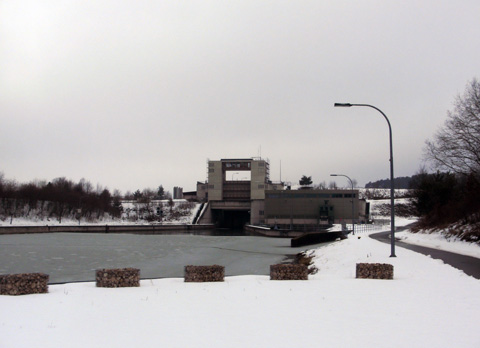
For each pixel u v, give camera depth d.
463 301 14.59
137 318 12.32
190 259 51.53
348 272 26.34
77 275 36.53
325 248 50.78
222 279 20.97
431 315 12.47
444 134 56.09
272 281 20.61
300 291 17.09
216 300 15.20
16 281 16.83
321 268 35.38
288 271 21.08
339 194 142.38
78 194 149.12
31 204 127.06
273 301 14.89
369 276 20.81
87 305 14.39
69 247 66.69
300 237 73.00
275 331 10.77
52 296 16.42
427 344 9.55
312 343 9.68
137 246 71.31
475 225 47.72
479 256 32.34
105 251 60.94
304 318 12.20
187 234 121.56
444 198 75.44
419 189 85.12
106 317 12.48
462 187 75.62
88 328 11.16
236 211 186.12
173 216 166.25
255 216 156.62
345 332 10.62
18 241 78.44
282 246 73.94
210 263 46.78
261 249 67.44
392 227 31.03
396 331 10.69
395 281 19.66
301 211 142.88
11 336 10.34
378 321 11.77
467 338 10.02
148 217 165.12
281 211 143.62
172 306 14.11
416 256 31.02
